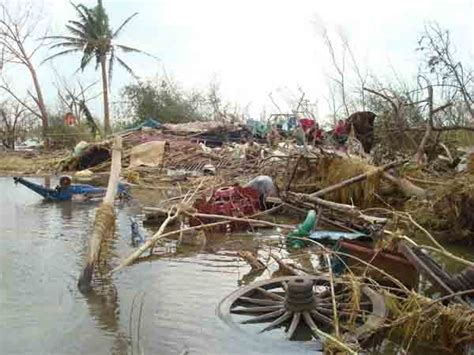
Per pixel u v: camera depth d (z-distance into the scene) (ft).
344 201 53.11
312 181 58.59
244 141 104.99
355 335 21.89
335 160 56.34
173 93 176.45
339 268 31.86
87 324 24.88
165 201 57.36
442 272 25.46
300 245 39.83
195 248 39.88
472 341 21.31
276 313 24.39
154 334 23.68
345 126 69.10
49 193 64.69
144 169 92.43
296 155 60.08
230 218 43.24
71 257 37.29
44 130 155.63
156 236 37.96
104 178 90.74
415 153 59.31
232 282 31.24
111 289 30.01
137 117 173.68
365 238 38.63
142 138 111.14
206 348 22.16
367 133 67.82
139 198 66.69
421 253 26.78
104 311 26.55
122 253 38.24
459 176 46.34
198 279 31.89
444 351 21.74
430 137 61.41
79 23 169.99
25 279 31.91
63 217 53.62
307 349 21.79
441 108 57.72
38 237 44.06
